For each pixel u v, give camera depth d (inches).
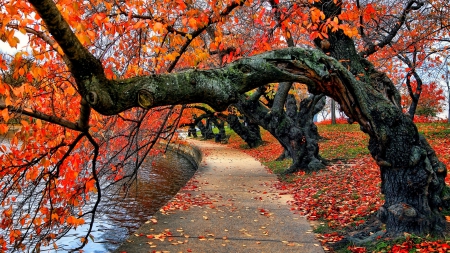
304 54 169.2
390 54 406.6
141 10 194.5
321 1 228.2
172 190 562.3
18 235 178.5
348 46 228.4
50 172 170.4
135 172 227.8
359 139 757.3
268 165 663.1
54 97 170.2
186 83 129.3
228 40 309.6
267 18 259.6
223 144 1223.5
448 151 487.5
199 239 247.0
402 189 206.4
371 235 221.1
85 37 138.8
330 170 492.1
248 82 148.0
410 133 203.6
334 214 293.0
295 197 386.9
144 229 270.7
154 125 313.4
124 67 214.2
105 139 217.2
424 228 197.0
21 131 149.4
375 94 206.8
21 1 124.3
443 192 218.1
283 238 247.9
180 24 227.3
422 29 397.1
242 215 313.9
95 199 425.1
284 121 530.3
